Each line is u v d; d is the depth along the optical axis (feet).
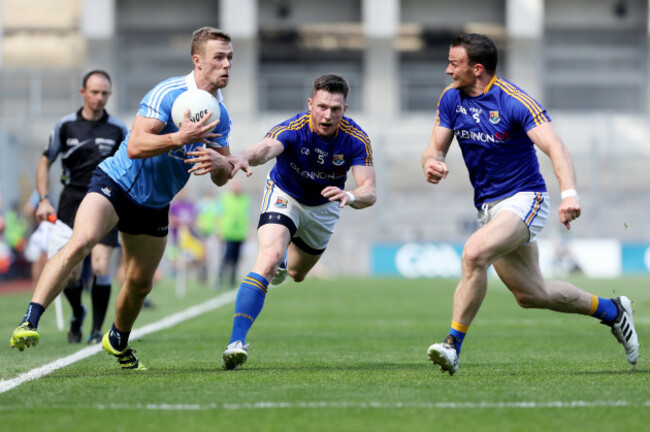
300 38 435.53
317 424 47.73
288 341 99.40
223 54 64.28
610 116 377.30
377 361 78.59
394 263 332.39
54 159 97.66
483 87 67.62
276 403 53.88
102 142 95.96
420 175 377.71
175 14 433.89
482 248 65.00
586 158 386.11
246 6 414.62
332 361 78.59
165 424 47.67
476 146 68.28
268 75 436.35
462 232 359.66
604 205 358.43
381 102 426.51
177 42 435.53
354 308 156.97
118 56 432.66
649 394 57.36
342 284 248.52
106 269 96.12
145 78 433.89
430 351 64.90
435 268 329.72
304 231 77.41
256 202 366.02
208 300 179.32
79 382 62.95
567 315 140.46
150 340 99.96
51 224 96.78
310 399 55.42
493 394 57.41
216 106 63.16
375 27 416.67
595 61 439.22
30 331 61.82
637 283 241.96
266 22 433.89
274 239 72.64
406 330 113.91
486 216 69.31
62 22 436.76
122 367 71.87
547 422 48.32
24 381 63.46
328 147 72.59
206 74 64.54
